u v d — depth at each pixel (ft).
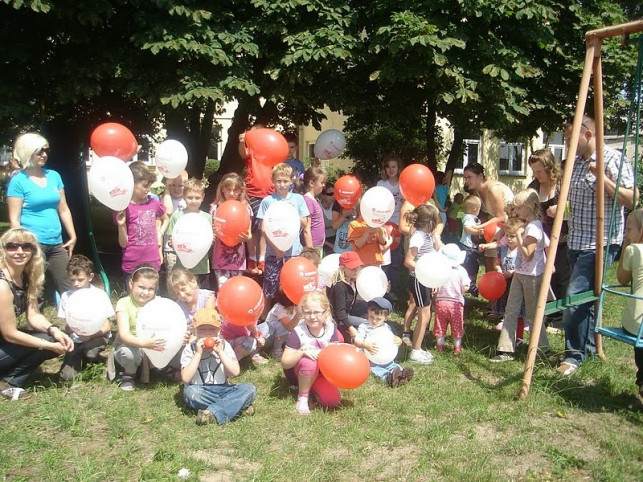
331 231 26.71
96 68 22.65
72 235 19.15
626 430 12.66
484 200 22.95
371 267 17.08
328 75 26.76
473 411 13.44
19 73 22.61
